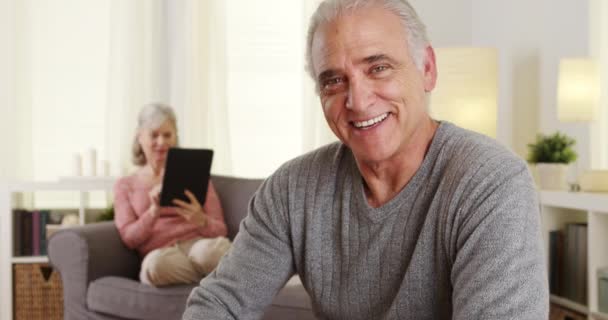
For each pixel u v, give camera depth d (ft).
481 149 3.90
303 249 4.50
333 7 3.95
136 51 13.75
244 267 4.57
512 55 13.20
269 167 14.75
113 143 13.65
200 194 9.59
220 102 14.24
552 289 10.08
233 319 4.53
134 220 9.77
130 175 10.23
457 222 3.73
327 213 4.42
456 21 14.93
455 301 3.58
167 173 9.27
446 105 11.39
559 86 10.59
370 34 3.85
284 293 8.01
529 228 3.55
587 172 9.60
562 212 10.22
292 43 14.75
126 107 13.70
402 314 4.02
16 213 12.14
